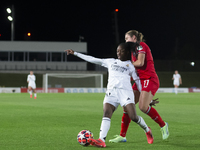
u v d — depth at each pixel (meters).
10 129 14.62
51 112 22.95
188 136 12.81
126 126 11.53
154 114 11.66
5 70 88.38
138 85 11.09
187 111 24.56
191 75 90.19
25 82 85.06
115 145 10.93
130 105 10.52
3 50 92.88
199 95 55.06
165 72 89.81
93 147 10.51
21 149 10.22
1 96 50.16
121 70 10.71
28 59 94.25
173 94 60.38
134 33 11.74
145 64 11.79
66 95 54.31
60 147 10.52
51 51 95.25
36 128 14.96
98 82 87.12
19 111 23.67
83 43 96.69
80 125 16.03
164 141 11.71
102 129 10.39
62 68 95.38
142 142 11.51
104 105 10.65
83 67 95.94
